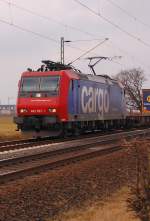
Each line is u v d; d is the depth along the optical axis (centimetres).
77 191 1432
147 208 1017
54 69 3469
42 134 3325
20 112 3359
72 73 3444
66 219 1147
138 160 1059
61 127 3278
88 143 2797
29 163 1981
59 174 1706
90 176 1689
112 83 4334
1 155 2284
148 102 6694
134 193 1046
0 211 1163
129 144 1077
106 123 4206
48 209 1211
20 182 1528
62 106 3266
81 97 3544
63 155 2302
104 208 1251
